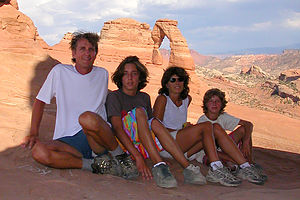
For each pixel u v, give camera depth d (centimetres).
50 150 287
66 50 4272
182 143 365
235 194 268
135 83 348
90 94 334
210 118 426
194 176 304
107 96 349
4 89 723
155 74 3278
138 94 367
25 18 1877
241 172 358
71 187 246
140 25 4806
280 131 1507
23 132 410
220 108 418
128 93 356
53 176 273
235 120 427
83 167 307
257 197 256
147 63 4431
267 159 657
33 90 779
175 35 3509
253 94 12569
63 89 326
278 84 12112
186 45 3494
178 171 370
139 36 4769
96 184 264
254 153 714
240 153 360
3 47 887
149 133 312
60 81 324
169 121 414
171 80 400
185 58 3412
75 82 328
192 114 1579
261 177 367
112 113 334
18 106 631
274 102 11156
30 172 276
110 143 307
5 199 204
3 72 799
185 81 409
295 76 15312
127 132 342
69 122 328
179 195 263
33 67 894
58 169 295
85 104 333
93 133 289
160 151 367
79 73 332
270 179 424
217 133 362
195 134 354
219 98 410
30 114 567
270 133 1388
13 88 745
